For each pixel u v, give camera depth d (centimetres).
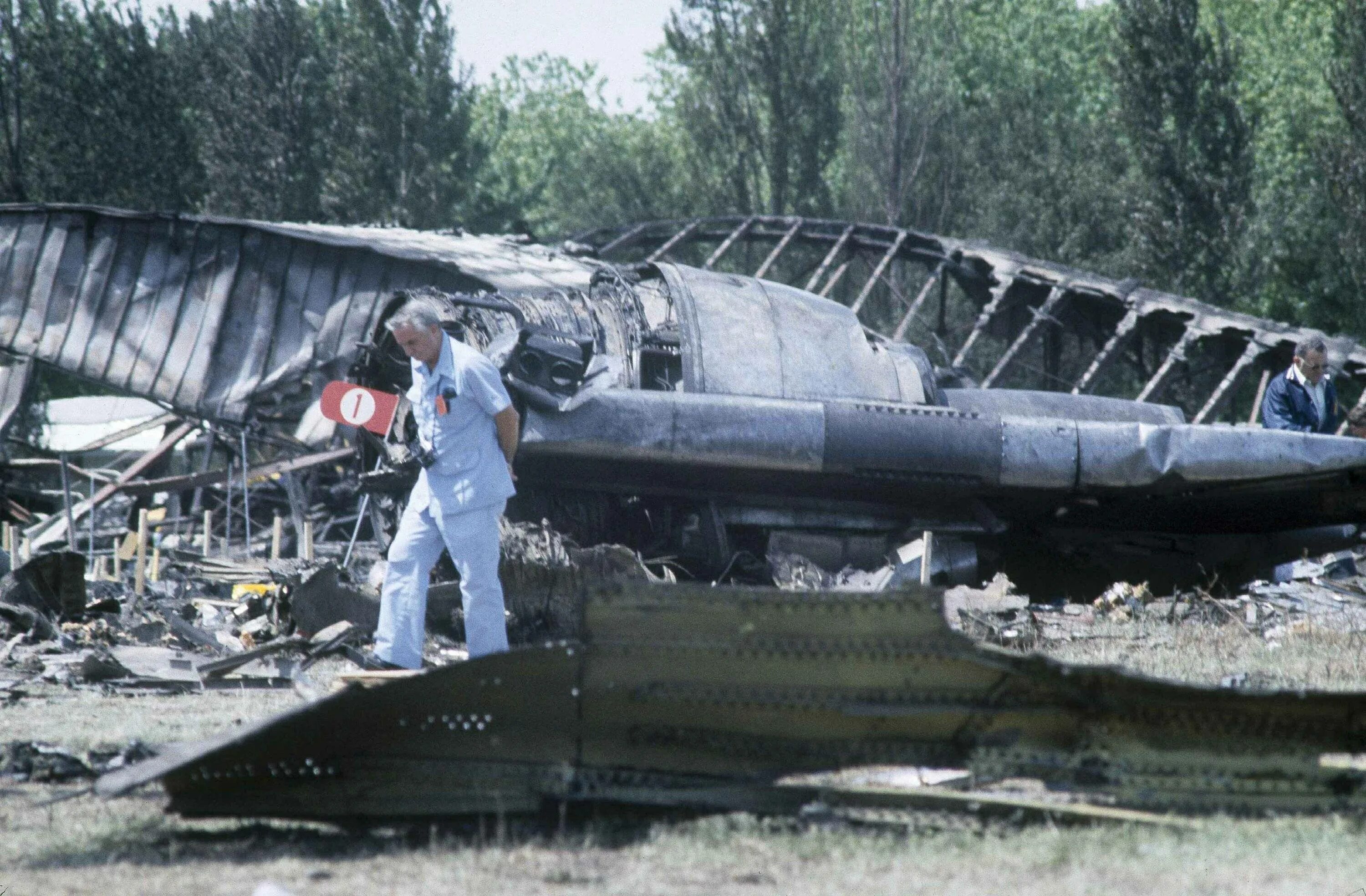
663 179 9450
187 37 9688
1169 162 7194
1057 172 7994
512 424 1334
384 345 2420
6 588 1941
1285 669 1486
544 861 651
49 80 8638
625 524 2383
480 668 730
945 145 8112
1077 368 6875
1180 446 2367
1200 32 7350
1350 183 6906
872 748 743
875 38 8100
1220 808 725
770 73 8269
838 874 621
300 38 8869
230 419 4344
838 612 727
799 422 2280
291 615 1870
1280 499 2603
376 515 2506
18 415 5106
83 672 1511
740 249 8925
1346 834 674
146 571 2997
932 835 693
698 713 746
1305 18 9750
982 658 715
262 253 4384
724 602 733
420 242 4419
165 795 845
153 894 601
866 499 2444
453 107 9012
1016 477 2358
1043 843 663
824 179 8644
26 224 4628
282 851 689
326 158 8888
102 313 4534
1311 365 2436
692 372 2380
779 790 738
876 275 5516
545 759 750
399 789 745
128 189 8694
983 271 5569
